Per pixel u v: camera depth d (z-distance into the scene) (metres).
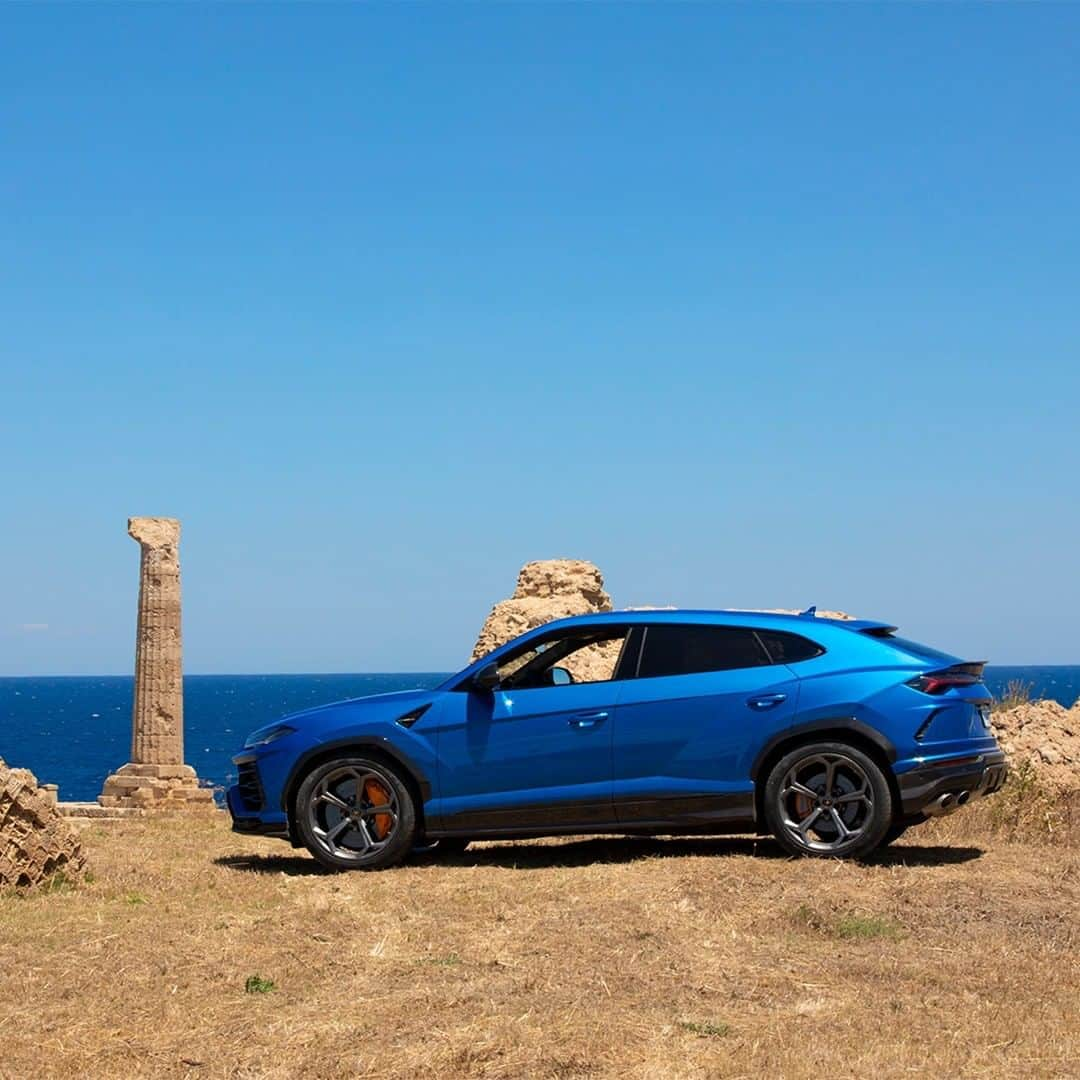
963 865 10.70
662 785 10.80
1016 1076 6.38
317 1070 6.52
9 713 189.75
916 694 10.45
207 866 11.67
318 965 8.13
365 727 11.18
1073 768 14.31
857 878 9.93
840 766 10.57
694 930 8.80
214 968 8.09
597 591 20.27
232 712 177.75
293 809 11.33
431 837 11.21
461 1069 6.50
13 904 9.82
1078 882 10.09
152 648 28.23
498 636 18.14
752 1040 6.83
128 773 28.03
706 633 11.05
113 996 7.62
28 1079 6.46
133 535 28.47
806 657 10.78
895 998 7.49
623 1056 6.64
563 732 10.97
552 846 12.07
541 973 7.93
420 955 8.36
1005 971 7.94
